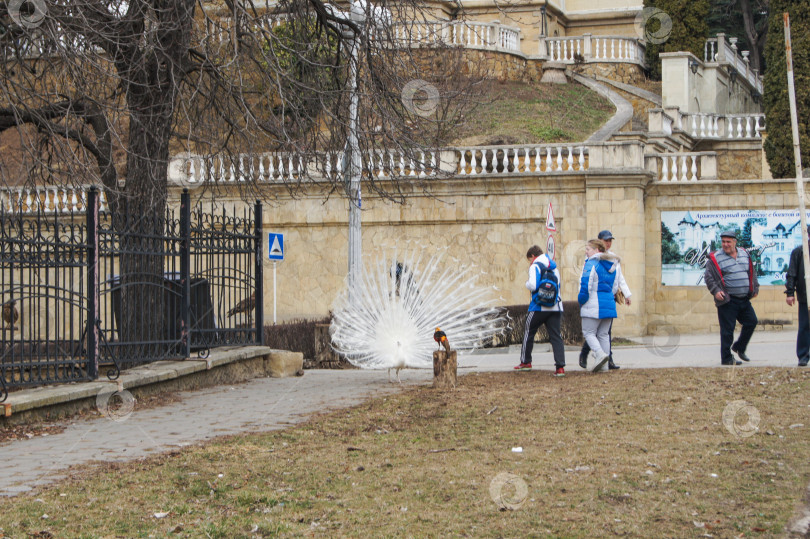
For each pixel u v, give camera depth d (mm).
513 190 22203
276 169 23172
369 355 12469
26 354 12398
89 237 10648
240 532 5602
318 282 23344
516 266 22312
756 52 44375
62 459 7535
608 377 11969
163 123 13445
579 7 41906
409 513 6027
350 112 14031
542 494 6445
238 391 11930
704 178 22062
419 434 8648
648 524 5785
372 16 13836
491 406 10055
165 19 12820
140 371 11453
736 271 12969
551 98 33531
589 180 21562
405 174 22031
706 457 7469
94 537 5457
